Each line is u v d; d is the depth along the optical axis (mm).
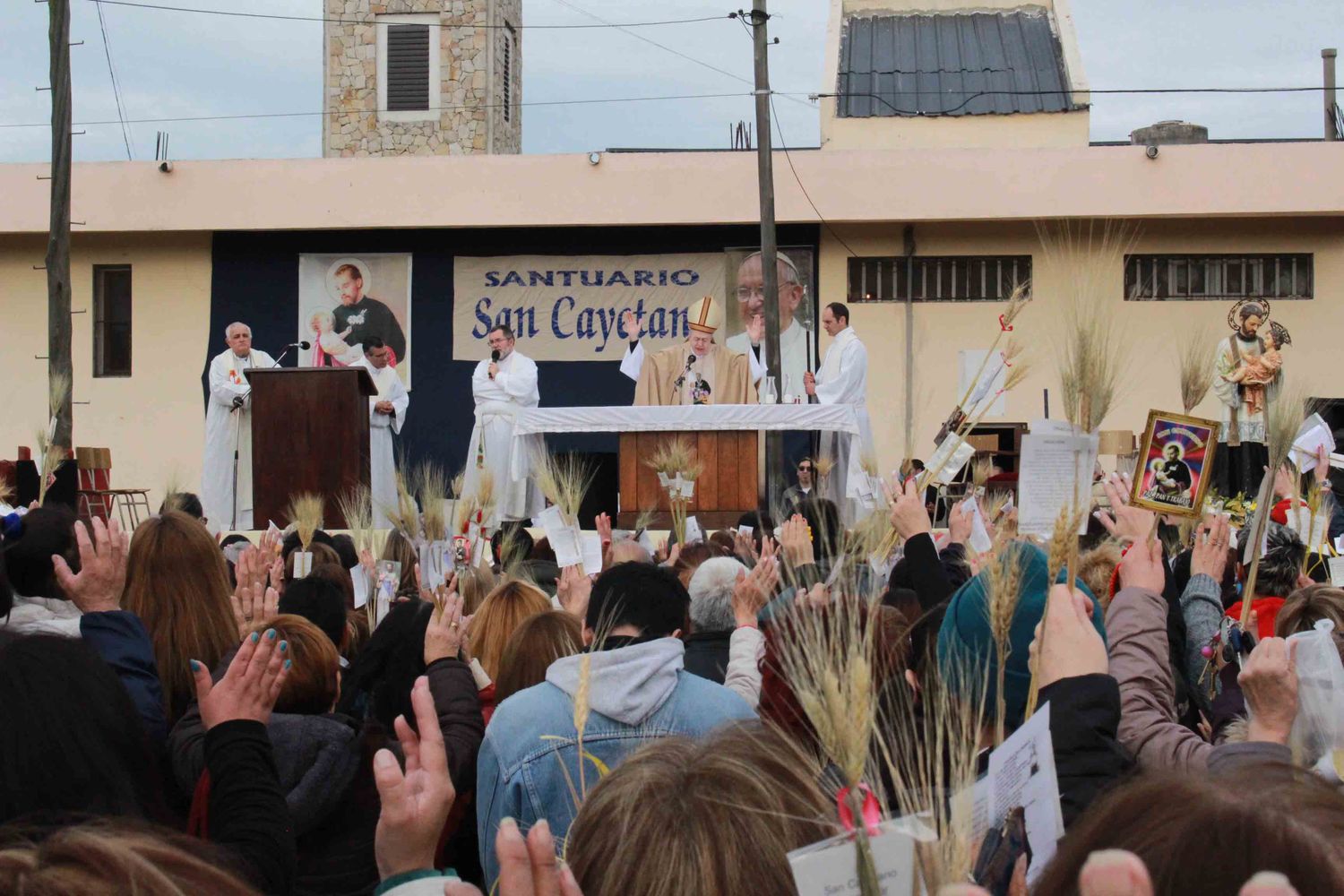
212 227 20906
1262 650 2529
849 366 15094
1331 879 1279
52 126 14641
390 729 3689
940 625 2945
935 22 22938
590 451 20297
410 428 21172
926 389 20203
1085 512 2533
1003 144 21047
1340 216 19734
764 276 17312
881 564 4148
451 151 30672
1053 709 2336
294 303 21375
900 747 2020
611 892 1760
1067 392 2561
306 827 3223
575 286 20984
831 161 20016
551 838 1600
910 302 20297
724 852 1744
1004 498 6465
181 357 21500
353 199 20781
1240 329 15492
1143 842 1366
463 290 21156
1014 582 2158
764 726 1979
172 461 20906
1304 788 1421
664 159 20391
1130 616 3020
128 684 3104
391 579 5758
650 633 3490
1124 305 20000
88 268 21609
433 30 30719
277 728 3283
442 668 3586
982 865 1929
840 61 22156
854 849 1488
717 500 11992
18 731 1995
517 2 32781
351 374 12516
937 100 21422
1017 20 22828
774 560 3982
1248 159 19484
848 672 1569
